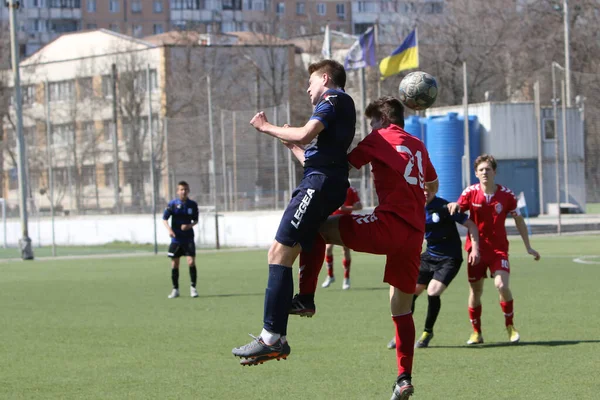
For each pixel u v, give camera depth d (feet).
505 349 75.00
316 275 49.57
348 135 48.03
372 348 76.69
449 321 93.30
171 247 123.65
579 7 451.12
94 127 386.11
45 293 132.57
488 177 78.43
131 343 81.71
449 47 444.55
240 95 448.24
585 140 306.14
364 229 50.44
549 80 440.86
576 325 87.97
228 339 83.56
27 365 70.90
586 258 180.34
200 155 286.46
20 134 218.38
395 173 51.19
